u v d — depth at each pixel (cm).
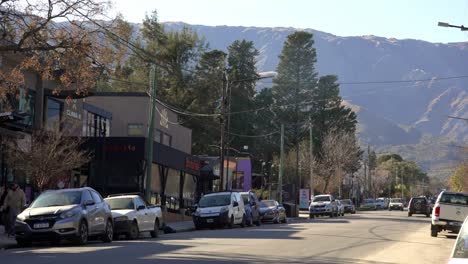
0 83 2442
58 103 3819
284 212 4853
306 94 9319
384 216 6556
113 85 7425
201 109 7900
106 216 2480
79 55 2353
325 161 9300
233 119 8769
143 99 5300
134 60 7512
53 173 3023
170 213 4647
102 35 2400
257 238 2775
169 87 7862
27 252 1981
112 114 5300
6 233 2608
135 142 4112
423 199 6581
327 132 9475
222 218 3719
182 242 2480
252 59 9131
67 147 3139
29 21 2309
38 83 3550
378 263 1886
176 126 6044
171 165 4712
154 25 7906
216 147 8081
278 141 9469
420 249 2456
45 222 2205
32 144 3048
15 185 2550
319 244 2508
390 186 15375
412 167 17762
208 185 6353
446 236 3291
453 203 3188
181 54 7956
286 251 2144
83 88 2469
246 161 7869
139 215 2781
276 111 9394
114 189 4178
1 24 2327
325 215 6312
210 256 1889
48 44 2345
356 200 11825
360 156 10662
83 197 2353
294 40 9294
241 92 8856
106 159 4125
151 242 2478
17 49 2270
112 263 1644
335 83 9619
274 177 9450
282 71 9312
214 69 8075
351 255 2105
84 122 4366
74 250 2053
